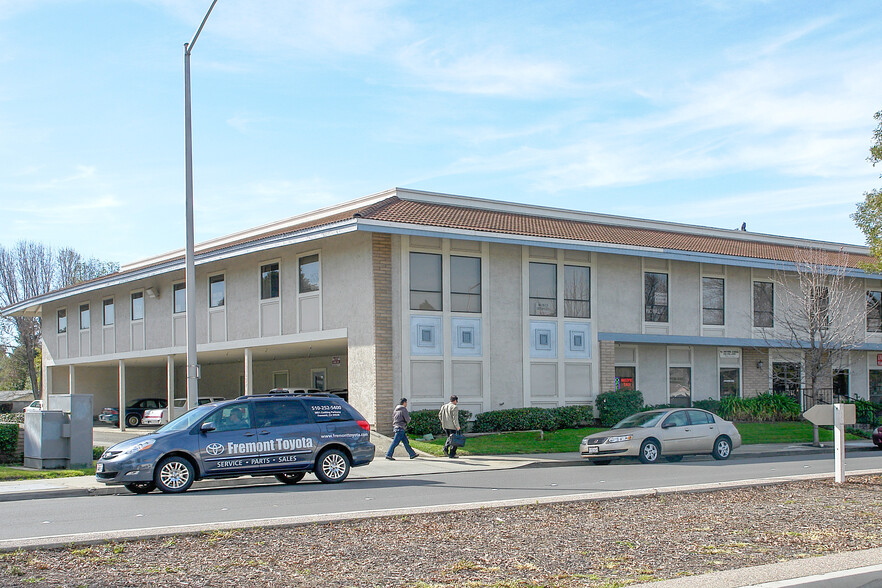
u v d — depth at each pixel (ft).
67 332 139.33
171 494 51.26
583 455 72.90
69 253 224.74
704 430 75.51
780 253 116.16
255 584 26.03
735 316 111.96
